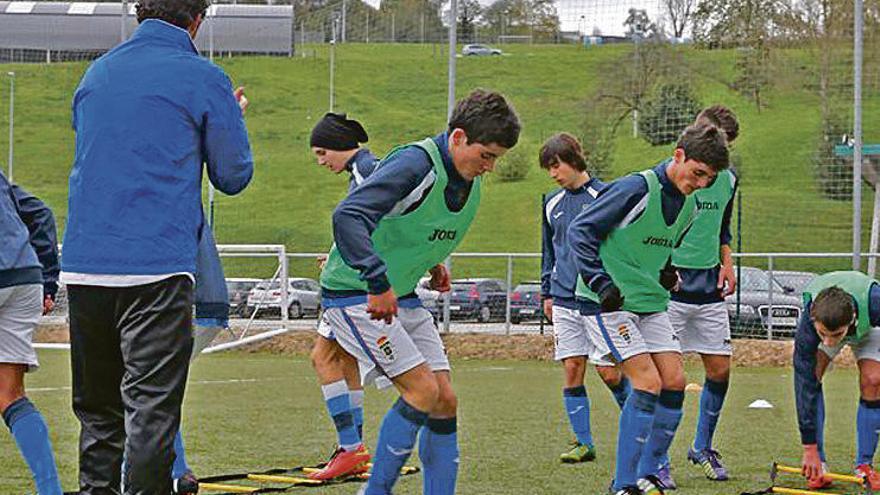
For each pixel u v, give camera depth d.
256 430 7.83
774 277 16.98
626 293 5.36
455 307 19.30
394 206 4.19
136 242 3.73
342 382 5.99
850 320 5.33
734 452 7.05
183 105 3.81
